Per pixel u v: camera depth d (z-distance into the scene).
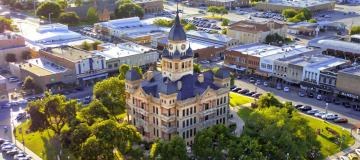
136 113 178.00
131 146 151.62
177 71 171.00
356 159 154.50
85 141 144.38
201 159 143.12
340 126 185.88
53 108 168.88
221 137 144.50
